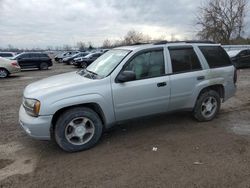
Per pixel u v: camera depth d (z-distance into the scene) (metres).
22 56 22.20
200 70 5.33
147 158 4.00
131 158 4.02
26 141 4.80
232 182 3.30
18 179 3.50
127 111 4.64
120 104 4.53
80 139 4.34
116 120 4.62
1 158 4.13
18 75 17.52
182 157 4.00
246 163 3.78
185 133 5.01
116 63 4.66
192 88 5.21
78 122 4.32
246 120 5.78
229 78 5.77
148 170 3.63
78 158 4.08
